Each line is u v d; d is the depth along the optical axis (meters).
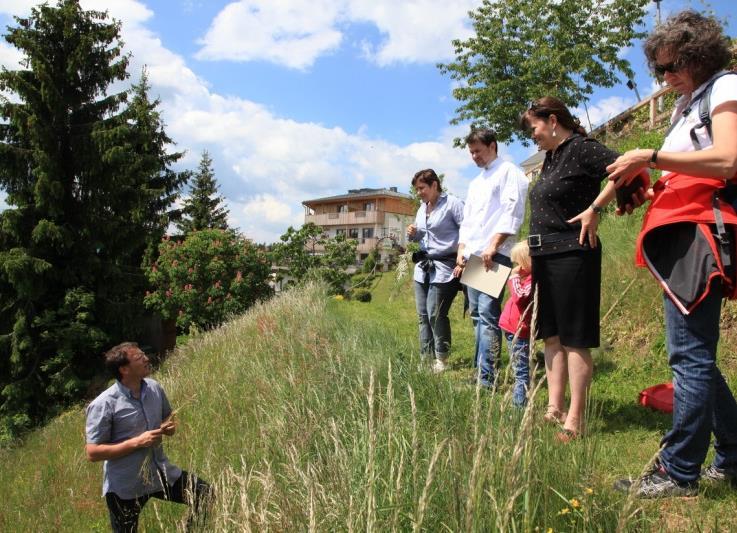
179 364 11.18
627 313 6.34
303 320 8.84
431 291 6.30
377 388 4.66
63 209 21.70
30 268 19.89
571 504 2.23
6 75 21.55
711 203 2.57
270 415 4.99
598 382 5.27
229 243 18.78
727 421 2.77
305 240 18.98
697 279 2.52
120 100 24.36
